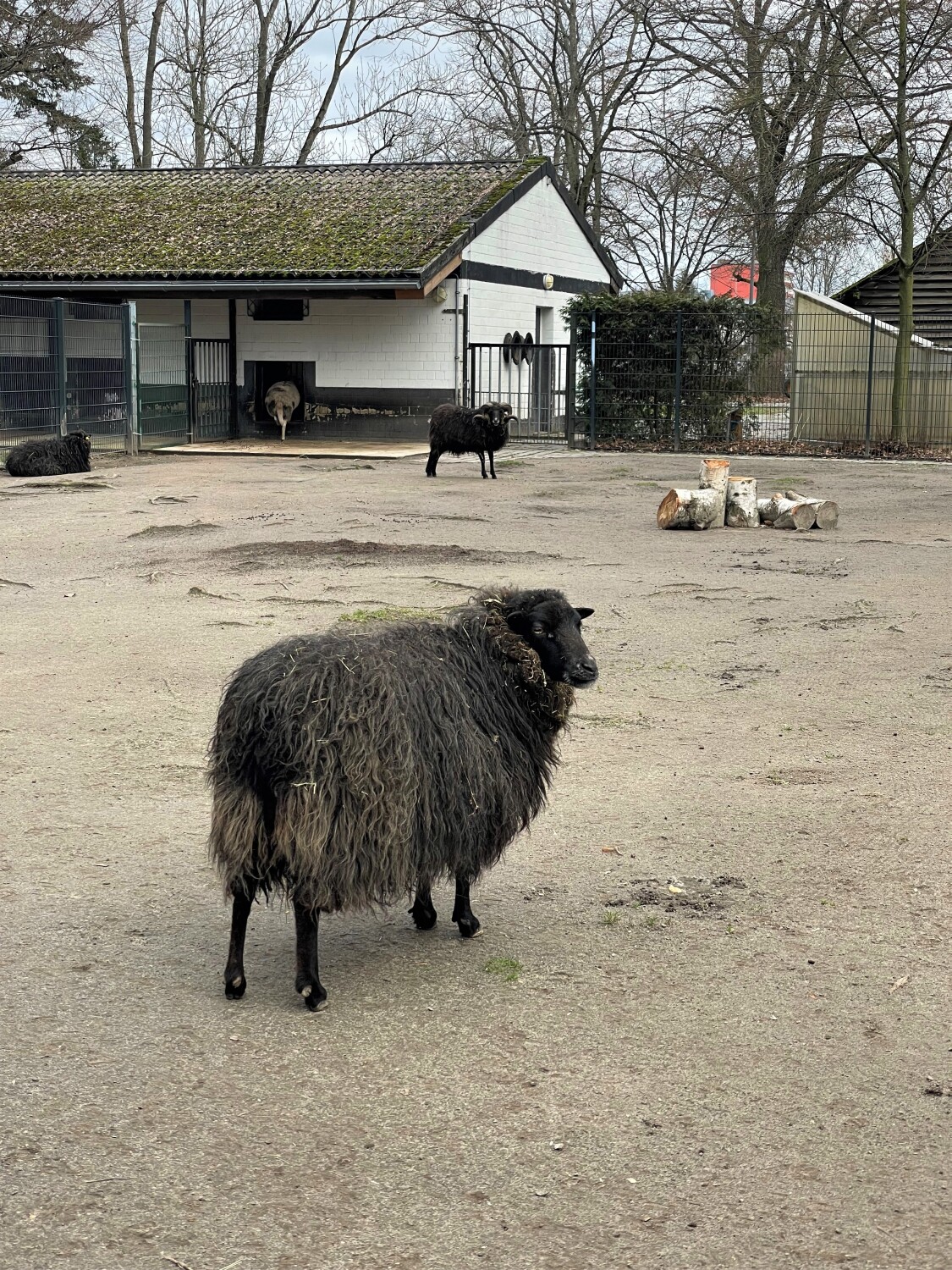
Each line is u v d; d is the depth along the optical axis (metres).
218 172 27.38
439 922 4.17
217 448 21.73
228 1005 3.56
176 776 5.47
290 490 15.52
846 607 8.86
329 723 3.38
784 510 12.67
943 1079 3.20
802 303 22.02
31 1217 2.64
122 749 5.80
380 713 3.46
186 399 22.92
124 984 3.68
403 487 16.02
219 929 4.08
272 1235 2.59
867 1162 2.86
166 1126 2.96
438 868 3.71
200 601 8.85
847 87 21.41
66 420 19.95
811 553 11.17
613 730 6.17
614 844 4.79
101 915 4.15
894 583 9.78
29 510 13.72
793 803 5.20
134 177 27.47
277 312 23.56
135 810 5.10
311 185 25.70
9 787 5.33
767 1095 3.12
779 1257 2.54
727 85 29.16
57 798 5.20
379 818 3.42
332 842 3.36
